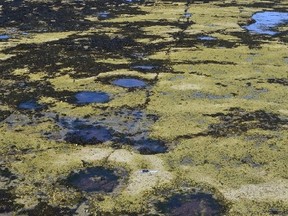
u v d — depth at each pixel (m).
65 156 24.14
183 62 39.53
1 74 36.69
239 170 22.80
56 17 59.44
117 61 39.94
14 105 30.64
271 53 42.47
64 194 20.84
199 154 24.23
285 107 30.38
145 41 46.78
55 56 41.50
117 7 66.31
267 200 20.48
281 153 24.45
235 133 26.59
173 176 22.25
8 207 19.86
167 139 25.88
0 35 49.88
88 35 49.59
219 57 41.06
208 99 31.52
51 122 28.11
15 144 25.38
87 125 27.72
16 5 67.44
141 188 21.33
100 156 24.12
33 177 22.25
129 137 26.23
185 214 19.62
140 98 31.56
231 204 20.19
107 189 21.28
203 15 59.88
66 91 32.94
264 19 58.28
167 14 60.75
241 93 32.59
